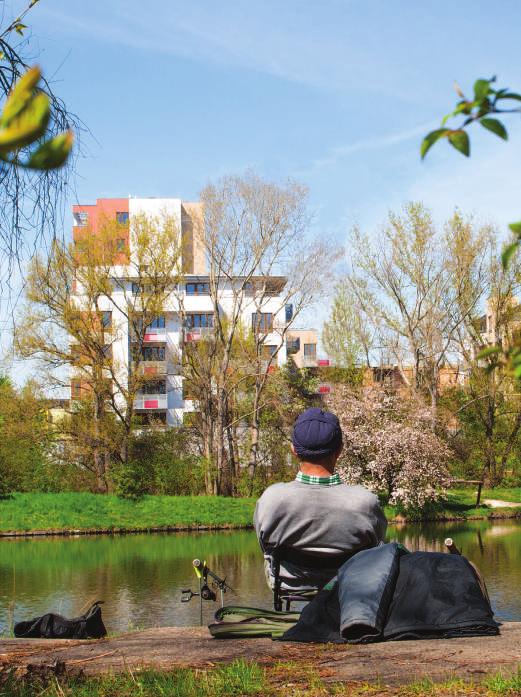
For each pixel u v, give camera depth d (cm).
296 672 324
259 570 2011
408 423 3578
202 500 3597
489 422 4075
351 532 401
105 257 3725
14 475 3831
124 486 3566
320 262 3903
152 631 475
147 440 3928
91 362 3728
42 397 3706
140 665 356
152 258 3800
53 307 3434
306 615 388
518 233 124
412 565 385
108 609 1530
